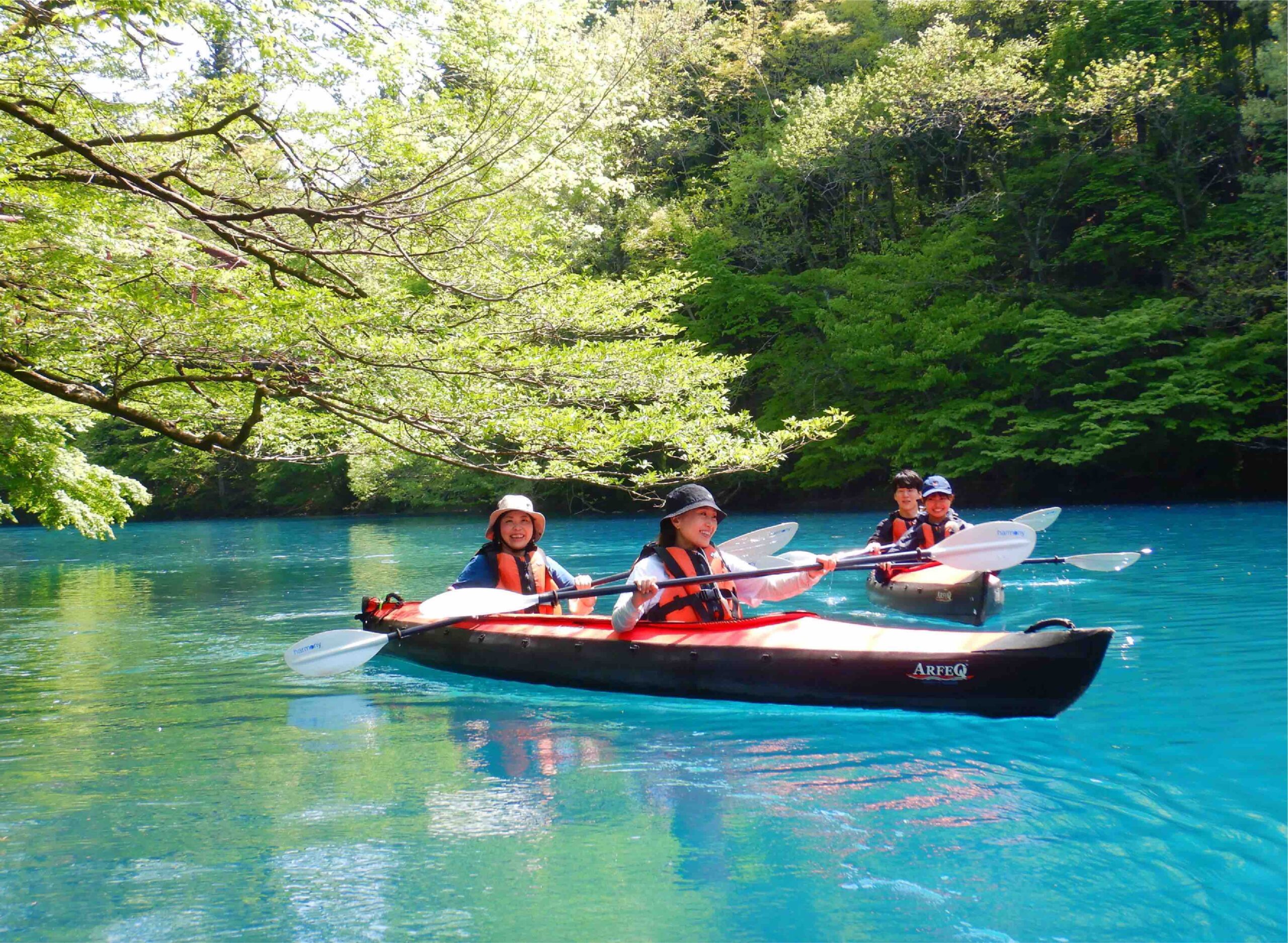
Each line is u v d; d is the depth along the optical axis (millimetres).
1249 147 22469
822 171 24703
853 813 3359
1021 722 4434
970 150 24672
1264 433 19453
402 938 2533
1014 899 2701
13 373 5539
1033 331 21594
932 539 7734
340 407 5898
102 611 9594
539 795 3629
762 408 25000
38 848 3168
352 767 4035
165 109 6539
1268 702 4629
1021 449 21047
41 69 5625
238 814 3480
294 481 34625
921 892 2750
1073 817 3279
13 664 6676
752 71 28234
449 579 11938
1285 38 19438
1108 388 21266
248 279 5570
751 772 3838
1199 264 20531
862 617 7324
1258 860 2922
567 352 5969
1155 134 22375
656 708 4977
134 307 4969
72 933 2584
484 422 5910
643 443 6328
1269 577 8758
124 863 3037
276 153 6832
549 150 7191
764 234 25094
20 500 10680
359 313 5496
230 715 5062
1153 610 7164
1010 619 6973
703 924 2586
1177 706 4594
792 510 23938
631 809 3451
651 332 6773
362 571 13109
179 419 6504
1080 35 23016
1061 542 12305
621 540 16406
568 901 2727
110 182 6090
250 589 11281
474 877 2900
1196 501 20375
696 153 27891
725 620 5277
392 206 6824
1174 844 3039
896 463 22297
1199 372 19656
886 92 23016
